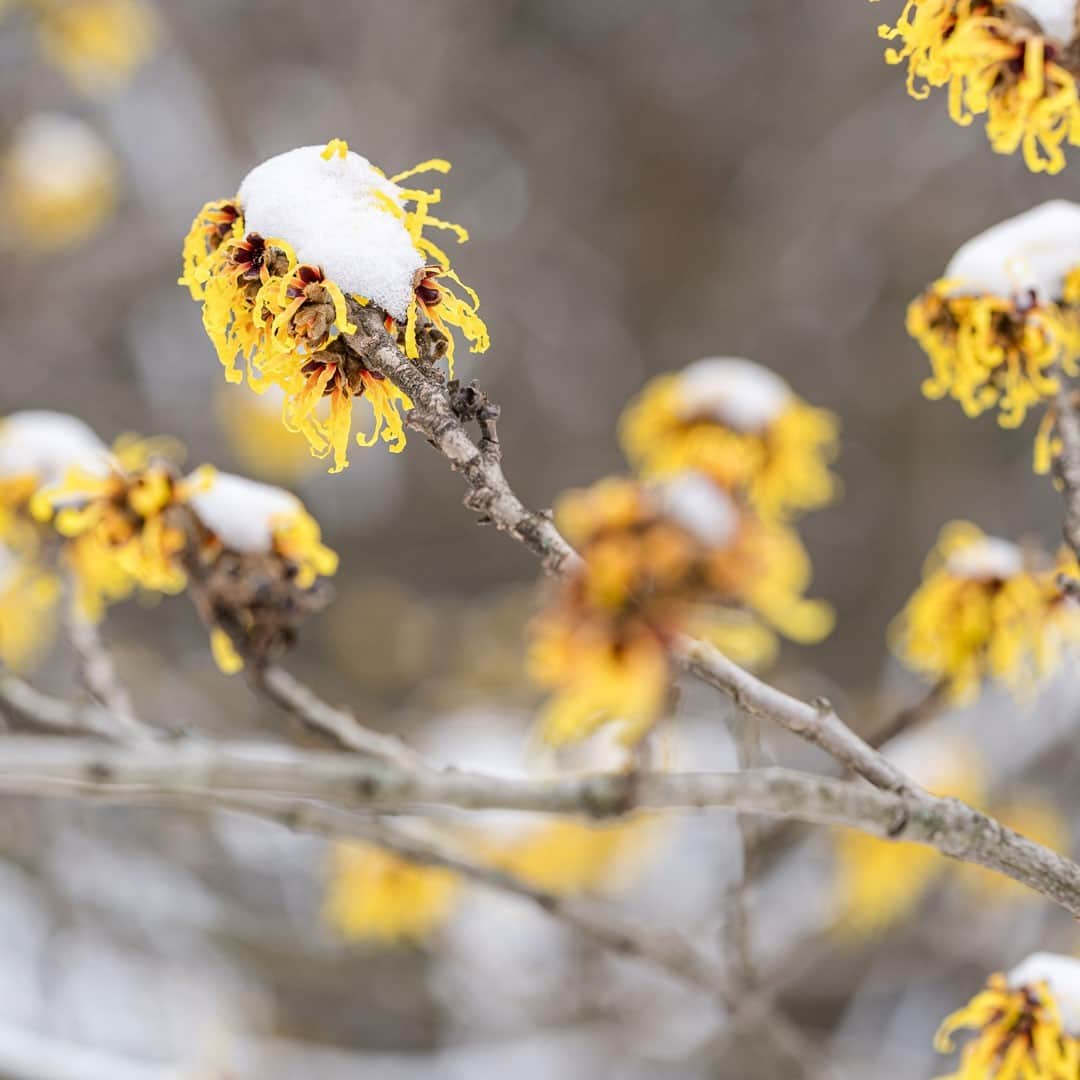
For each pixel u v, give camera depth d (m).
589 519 1.48
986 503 12.63
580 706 1.51
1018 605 2.98
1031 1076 2.19
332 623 11.09
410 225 2.00
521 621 9.31
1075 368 2.60
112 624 10.73
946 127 12.66
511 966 6.48
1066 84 1.96
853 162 13.07
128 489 2.70
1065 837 6.22
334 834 3.23
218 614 2.76
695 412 3.52
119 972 7.91
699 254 14.41
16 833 7.91
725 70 14.45
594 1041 6.92
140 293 11.61
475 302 1.96
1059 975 2.26
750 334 13.95
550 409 14.01
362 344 1.90
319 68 13.38
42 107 10.52
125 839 8.33
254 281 1.97
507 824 5.36
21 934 7.86
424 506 12.89
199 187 11.21
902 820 1.70
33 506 2.95
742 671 1.80
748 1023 3.41
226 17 13.01
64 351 11.45
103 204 9.81
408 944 7.20
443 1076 7.31
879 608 12.84
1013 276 2.50
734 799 1.53
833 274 13.59
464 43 13.05
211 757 1.39
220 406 9.06
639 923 3.40
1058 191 12.30
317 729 2.82
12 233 9.70
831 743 1.80
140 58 9.82
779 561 1.56
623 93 14.69
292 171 2.01
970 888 5.99
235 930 7.93
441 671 10.58
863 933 5.91
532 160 14.53
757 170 14.35
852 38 13.73
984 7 2.00
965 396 2.55
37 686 7.73
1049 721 6.30
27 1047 4.50
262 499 2.76
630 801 1.45
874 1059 8.08
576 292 14.48
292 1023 8.48
